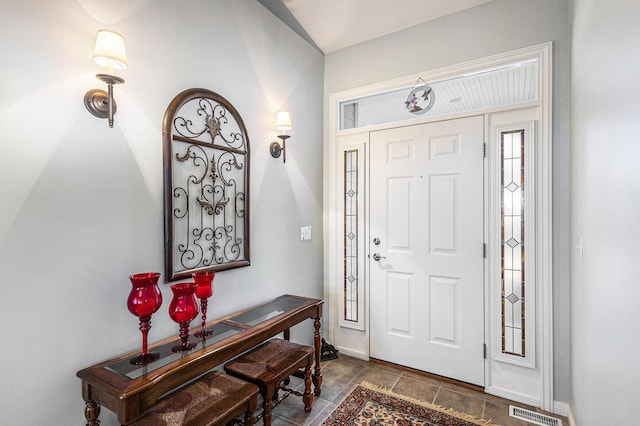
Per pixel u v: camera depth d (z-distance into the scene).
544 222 2.12
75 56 1.35
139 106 1.58
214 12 1.99
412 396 2.26
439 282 2.53
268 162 2.41
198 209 1.85
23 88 1.20
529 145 2.19
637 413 0.85
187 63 1.81
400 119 2.76
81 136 1.36
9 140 1.17
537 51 2.15
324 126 3.06
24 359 1.20
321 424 1.93
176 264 1.72
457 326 2.45
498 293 2.30
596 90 1.32
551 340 2.09
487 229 2.34
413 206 2.64
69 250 1.32
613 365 1.08
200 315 1.87
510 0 2.25
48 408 1.26
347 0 2.35
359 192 2.91
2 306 1.15
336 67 3.01
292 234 2.65
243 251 2.16
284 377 1.80
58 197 1.29
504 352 2.27
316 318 2.27
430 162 2.57
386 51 2.76
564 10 2.07
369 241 2.85
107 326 1.44
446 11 2.45
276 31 2.48
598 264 1.29
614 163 1.08
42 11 1.25
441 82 2.58
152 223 1.62
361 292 2.89
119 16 1.50
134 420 1.17
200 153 1.86
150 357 1.42
